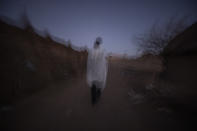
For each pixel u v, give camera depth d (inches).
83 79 315.3
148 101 186.5
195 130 114.8
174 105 173.0
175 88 256.7
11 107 133.0
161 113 147.1
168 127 118.4
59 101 165.5
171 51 309.0
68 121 120.2
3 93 143.9
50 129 105.2
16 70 181.9
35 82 202.1
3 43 194.9
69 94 195.8
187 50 260.1
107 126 116.3
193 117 138.9
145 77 384.8
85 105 160.1
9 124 106.2
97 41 148.2
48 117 124.1
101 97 195.3
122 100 187.5
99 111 146.1
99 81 155.3
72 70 370.6
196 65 251.6
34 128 104.7
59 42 454.9
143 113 146.6
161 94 220.1
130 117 135.9
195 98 197.3
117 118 132.3
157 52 356.5
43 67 252.8
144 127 117.3
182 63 286.7
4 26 231.3
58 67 311.7
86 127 112.4
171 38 331.3
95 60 147.7
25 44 248.1
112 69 574.9
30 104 147.1
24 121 113.2
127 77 386.3
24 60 211.8
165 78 337.1
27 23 311.7
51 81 242.1
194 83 249.0
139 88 261.7
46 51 308.2
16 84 167.2
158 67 533.3
